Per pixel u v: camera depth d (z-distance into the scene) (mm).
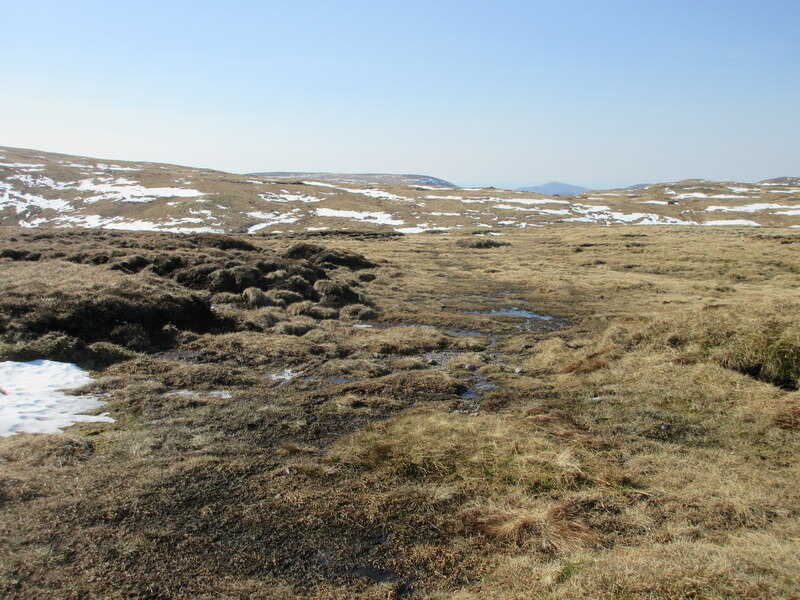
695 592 3668
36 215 69688
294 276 18734
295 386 9648
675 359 10133
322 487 5895
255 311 15180
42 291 12500
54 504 5199
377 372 10641
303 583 4332
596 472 6141
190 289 17031
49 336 10531
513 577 4301
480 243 41844
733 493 5523
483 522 5238
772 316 10312
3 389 8484
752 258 31250
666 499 5520
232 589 4137
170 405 8266
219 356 11328
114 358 10555
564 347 12781
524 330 15508
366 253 35906
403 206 80812
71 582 4102
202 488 5750
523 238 49312
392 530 5109
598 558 4402
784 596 3555
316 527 5121
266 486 5859
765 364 9125
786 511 5129
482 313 18156
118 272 16219
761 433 7203
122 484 5699
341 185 107312
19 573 4141
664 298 20516
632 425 7676
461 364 11328
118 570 4297
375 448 6887
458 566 4570
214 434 7301
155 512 5227
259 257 21984
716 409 8094
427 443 7012
